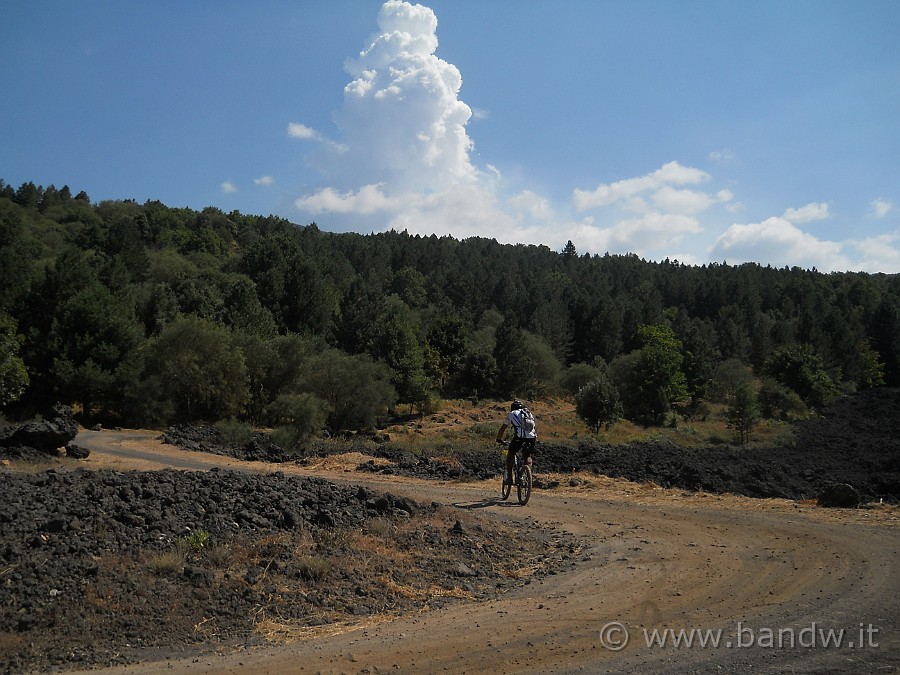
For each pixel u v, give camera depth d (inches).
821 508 459.8
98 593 226.1
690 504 492.1
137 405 1471.5
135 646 202.2
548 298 4441.4
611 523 421.4
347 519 351.6
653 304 4224.9
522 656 192.9
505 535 371.6
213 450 1036.5
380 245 5536.4
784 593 250.7
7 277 1913.1
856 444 1465.3
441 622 229.0
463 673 180.7
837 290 5703.7
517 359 2785.4
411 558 307.4
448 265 5452.8
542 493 567.5
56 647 195.8
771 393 2421.3
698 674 175.3
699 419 2501.2
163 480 377.4
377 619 235.1
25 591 221.9
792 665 179.5
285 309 2723.9
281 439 1073.5
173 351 1566.2
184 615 223.3
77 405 1592.0
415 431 1774.1
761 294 5226.4
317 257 4148.6
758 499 521.0
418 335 2832.2
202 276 3270.2
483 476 676.1
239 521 320.5
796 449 1503.4
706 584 268.7
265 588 248.1
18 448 661.9
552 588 275.7
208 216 5644.7
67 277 1626.5
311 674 181.2
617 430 1936.5
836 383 3184.1
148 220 4566.9
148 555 261.7
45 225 4217.5
